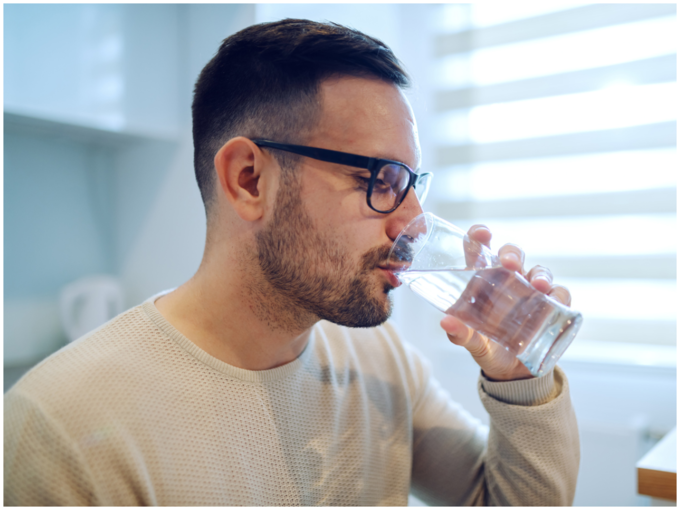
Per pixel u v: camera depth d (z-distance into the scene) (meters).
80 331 1.88
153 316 0.72
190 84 1.82
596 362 1.55
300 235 0.67
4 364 1.77
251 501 0.67
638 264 1.50
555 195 1.61
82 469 0.58
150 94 1.74
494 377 0.80
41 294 1.86
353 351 0.90
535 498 0.80
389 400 0.90
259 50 0.70
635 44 1.48
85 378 0.63
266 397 0.73
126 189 2.01
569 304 0.73
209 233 0.74
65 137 1.87
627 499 1.41
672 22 1.43
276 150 0.68
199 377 0.69
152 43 1.74
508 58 1.67
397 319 1.86
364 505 0.82
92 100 1.61
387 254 0.68
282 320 0.71
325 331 0.90
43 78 1.50
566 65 1.58
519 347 0.64
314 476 0.76
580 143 1.57
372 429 0.86
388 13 1.83
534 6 1.62
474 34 1.73
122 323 0.72
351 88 0.68
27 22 1.46
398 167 0.67
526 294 0.64
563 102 1.59
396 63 0.71
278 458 0.72
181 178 1.82
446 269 0.66
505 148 1.69
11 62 1.43
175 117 1.81
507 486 0.84
